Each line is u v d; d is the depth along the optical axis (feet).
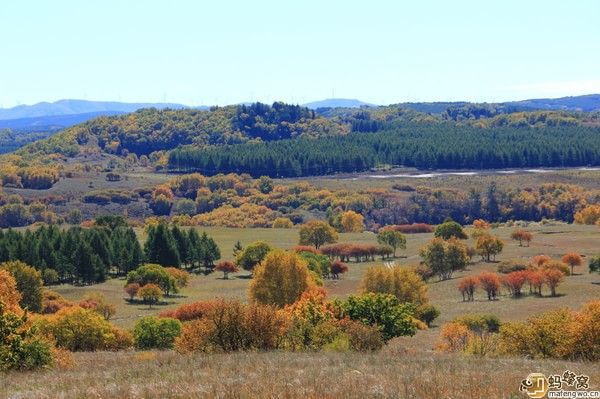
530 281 447.83
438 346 217.36
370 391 90.58
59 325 239.71
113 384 105.40
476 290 493.77
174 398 89.45
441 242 547.08
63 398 94.73
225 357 144.46
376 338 187.62
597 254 551.18
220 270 619.67
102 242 627.87
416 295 384.68
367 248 649.20
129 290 496.64
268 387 95.25
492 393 90.63
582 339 172.86
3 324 139.64
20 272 418.31
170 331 263.90
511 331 185.68
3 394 101.96
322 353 156.25
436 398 85.92
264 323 170.09
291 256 360.48
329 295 474.08
